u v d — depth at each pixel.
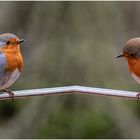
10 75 12.29
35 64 16.61
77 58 16.30
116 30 16.38
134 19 16.48
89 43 16.25
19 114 17.47
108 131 17.25
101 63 16.28
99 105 17.14
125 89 16.23
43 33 16.44
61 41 16.38
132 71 12.68
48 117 17.27
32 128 17.27
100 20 16.22
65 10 16.17
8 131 17.39
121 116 17.03
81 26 16.22
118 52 16.30
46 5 16.22
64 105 17.28
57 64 16.45
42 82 16.47
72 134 17.28
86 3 16.12
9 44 12.26
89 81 16.25
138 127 17.02
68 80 16.36
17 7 16.34
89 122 17.20
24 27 16.44
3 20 16.33
